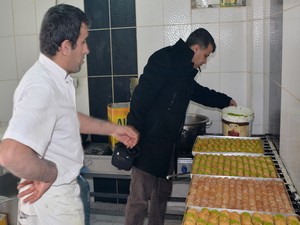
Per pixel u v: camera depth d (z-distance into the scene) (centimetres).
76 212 141
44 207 134
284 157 168
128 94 275
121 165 195
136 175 205
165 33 260
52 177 122
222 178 150
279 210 121
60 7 127
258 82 240
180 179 213
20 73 288
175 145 207
